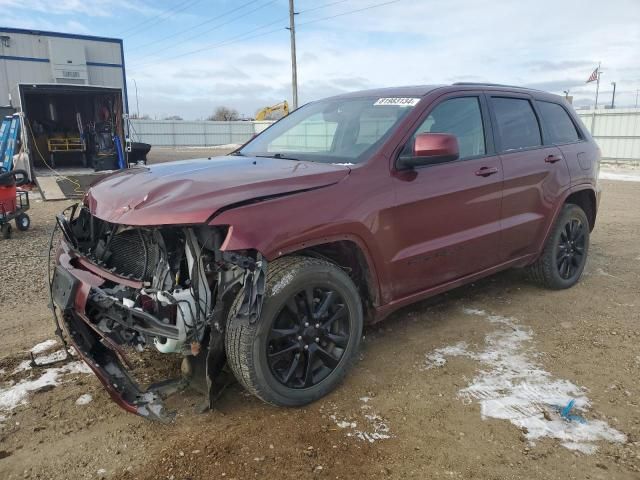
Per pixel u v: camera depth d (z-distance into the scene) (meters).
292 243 2.97
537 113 4.92
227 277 2.96
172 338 2.81
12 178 8.40
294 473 2.60
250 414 3.11
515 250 4.59
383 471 2.61
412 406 3.18
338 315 3.27
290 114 4.93
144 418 3.06
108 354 3.11
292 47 35.41
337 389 3.37
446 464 2.66
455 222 3.94
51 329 4.34
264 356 2.92
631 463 2.65
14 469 2.65
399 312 4.68
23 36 19.84
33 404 3.21
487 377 3.52
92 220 3.59
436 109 3.96
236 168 3.47
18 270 6.21
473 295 5.11
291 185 3.11
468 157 4.11
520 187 4.47
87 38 20.94
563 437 2.86
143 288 2.93
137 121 47.25
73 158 18.66
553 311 4.71
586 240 5.41
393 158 3.58
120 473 2.61
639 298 5.06
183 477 2.58
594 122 24.41
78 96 19.48
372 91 4.46
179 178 3.17
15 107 18.33
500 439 2.85
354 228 3.26
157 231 2.94
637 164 22.88
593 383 3.45
